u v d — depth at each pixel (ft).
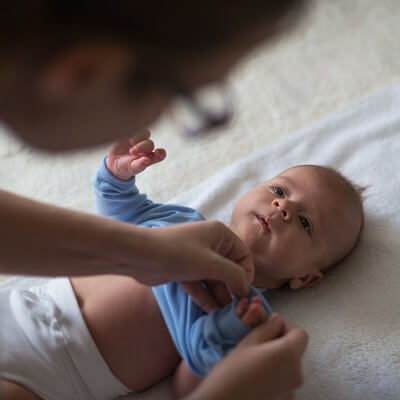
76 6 1.14
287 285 3.84
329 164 4.49
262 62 5.82
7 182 4.83
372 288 3.63
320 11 6.23
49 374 2.99
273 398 2.30
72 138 1.40
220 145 5.00
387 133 4.60
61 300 3.19
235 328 2.62
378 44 5.84
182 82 1.31
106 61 1.21
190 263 2.28
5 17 1.11
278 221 3.61
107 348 3.14
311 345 3.37
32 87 1.24
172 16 1.16
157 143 5.03
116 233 2.15
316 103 5.33
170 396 3.28
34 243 2.06
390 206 4.07
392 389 3.16
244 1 1.18
